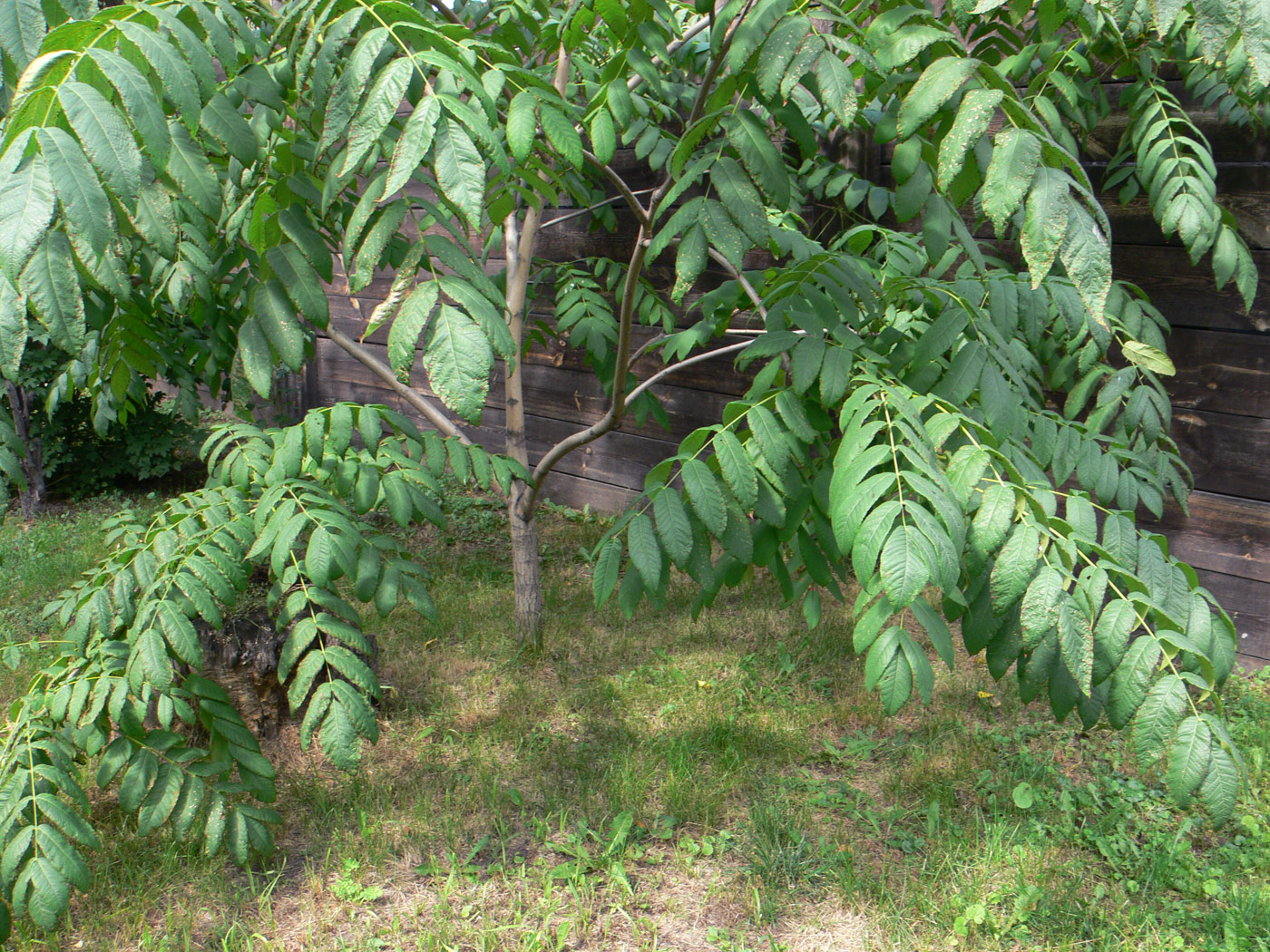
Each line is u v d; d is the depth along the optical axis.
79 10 1.60
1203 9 1.45
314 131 2.29
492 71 1.75
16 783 2.59
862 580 1.68
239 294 2.98
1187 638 1.68
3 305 1.31
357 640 2.77
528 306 5.69
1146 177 3.27
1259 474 4.10
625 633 4.77
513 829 3.30
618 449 6.50
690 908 2.91
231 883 3.02
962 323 2.31
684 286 1.86
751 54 1.78
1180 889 2.89
